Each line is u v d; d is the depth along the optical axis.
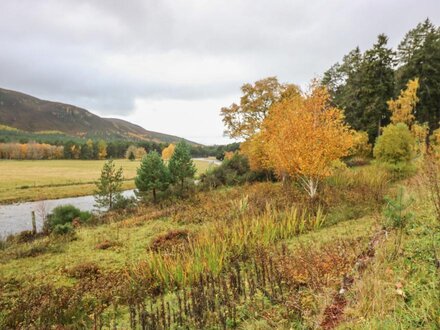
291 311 4.44
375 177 16.67
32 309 6.91
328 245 7.00
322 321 3.80
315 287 4.69
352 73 37.75
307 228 10.85
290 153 14.07
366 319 3.36
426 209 7.29
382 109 31.30
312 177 14.32
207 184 28.83
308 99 14.58
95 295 7.74
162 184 25.30
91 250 12.90
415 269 4.39
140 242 13.49
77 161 108.81
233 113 30.80
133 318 5.78
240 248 8.87
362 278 4.21
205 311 5.22
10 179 51.81
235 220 12.11
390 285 3.97
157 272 8.01
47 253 12.86
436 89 30.03
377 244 5.59
